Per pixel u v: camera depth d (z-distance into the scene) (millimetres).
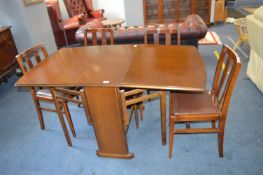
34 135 2303
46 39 3904
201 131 1733
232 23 5543
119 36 2709
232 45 4129
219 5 5477
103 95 1605
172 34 2600
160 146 2002
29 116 2635
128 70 1702
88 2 5414
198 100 1788
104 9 5801
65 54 2184
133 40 2734
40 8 3711
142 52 2043
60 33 4594
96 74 1685
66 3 5039
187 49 2035
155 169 1783
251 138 1992
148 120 2359
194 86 1426
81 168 1862
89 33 2705
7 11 3404
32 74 1795
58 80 1649
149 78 1558
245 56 3598
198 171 1733
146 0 5488
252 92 2668
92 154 1993
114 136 1795
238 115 2289
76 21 4645
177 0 5371
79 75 1695
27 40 3582
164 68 1688
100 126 1770
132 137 2137
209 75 3123
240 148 1900
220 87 1764
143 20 5719
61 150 2072
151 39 2713
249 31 2713
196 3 5355
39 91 2176
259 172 1677
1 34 3246
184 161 1831
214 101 1768
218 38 4562
